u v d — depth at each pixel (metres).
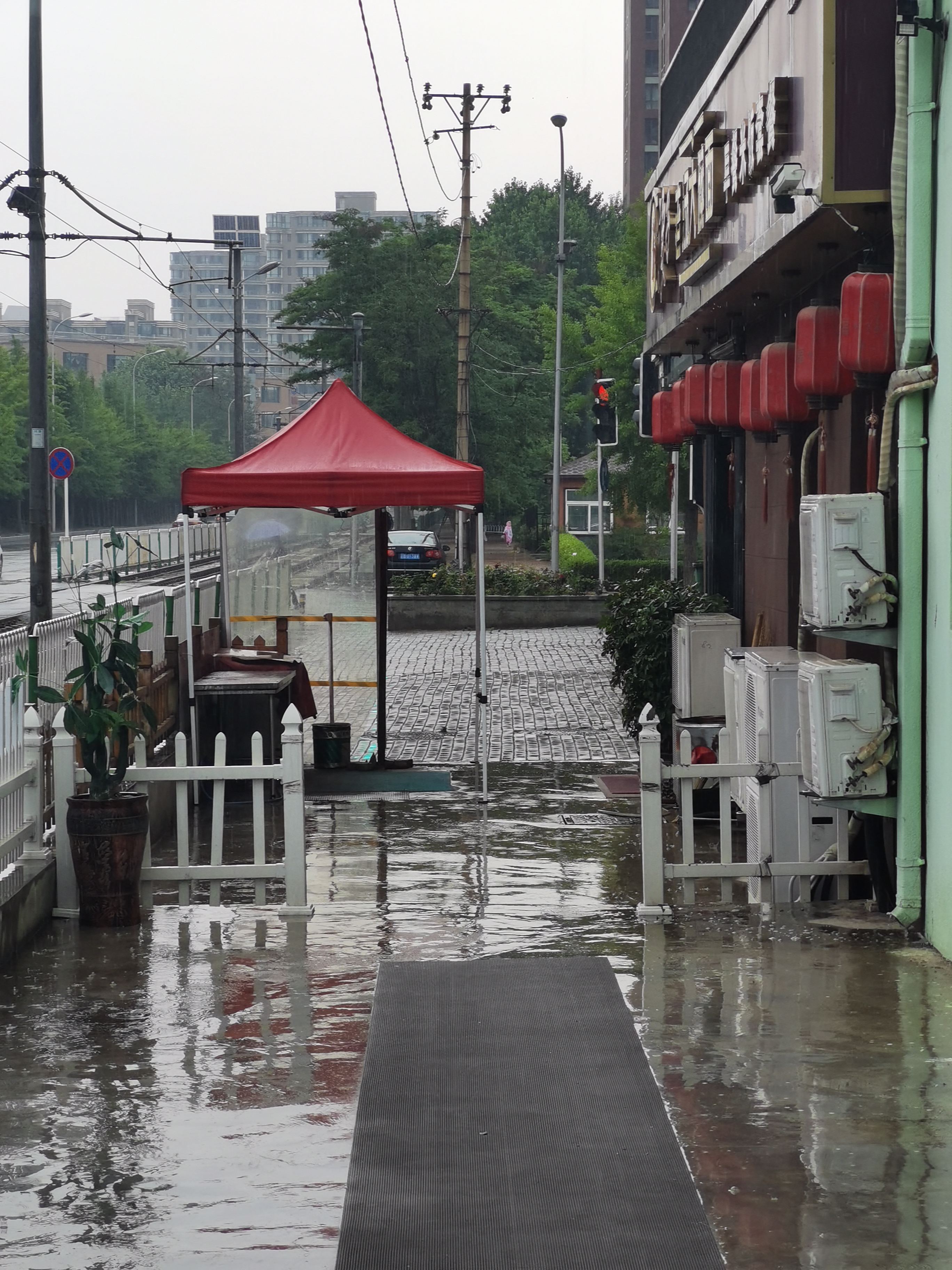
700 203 24.75
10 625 54.59
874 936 16.95
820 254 20.47
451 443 121.12
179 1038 13.82
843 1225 9.79
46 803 18.84
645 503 97.06
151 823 22.92
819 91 17.16
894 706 17.16
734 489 30.06
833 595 16.83
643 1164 10.77
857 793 17.09
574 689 43.91
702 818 24.83
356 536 31.34
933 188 16.14
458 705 40.78
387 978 15.65
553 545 84.25
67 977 15.89
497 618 65.06
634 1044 13.45
